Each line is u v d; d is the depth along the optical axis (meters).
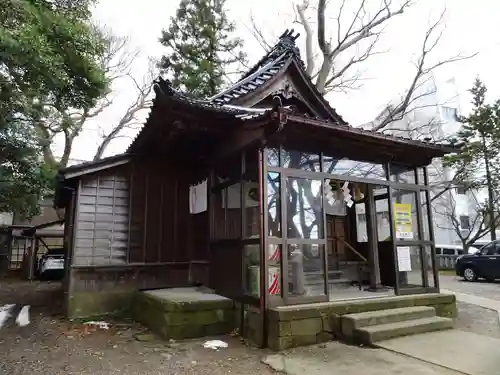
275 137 5.16
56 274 14.74
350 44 12.82
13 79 5.31
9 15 4.50
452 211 19.33
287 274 5.10
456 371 3.67
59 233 15.86
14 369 4.00
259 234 5.08
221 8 14.95
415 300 5.91
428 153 6.61
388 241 6.75
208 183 7.08
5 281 14.23
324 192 5.66
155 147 7.24
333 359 4.18
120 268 7.10
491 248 13.06
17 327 6.00
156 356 4.46
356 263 7.86
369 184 6.54
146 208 7.48
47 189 9.33
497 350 4.31
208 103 5.95
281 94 7.64
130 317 6.76
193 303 5.43
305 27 13.70
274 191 5.24
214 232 6.80
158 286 7.36
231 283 5.91
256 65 9.09
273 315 4.72
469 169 16.86
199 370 3.96
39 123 8.76
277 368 3.95
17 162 8.59
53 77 5.31
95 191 7.09
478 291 10.48
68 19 5.52
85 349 4.77
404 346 4.50
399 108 13.07
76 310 6.69
